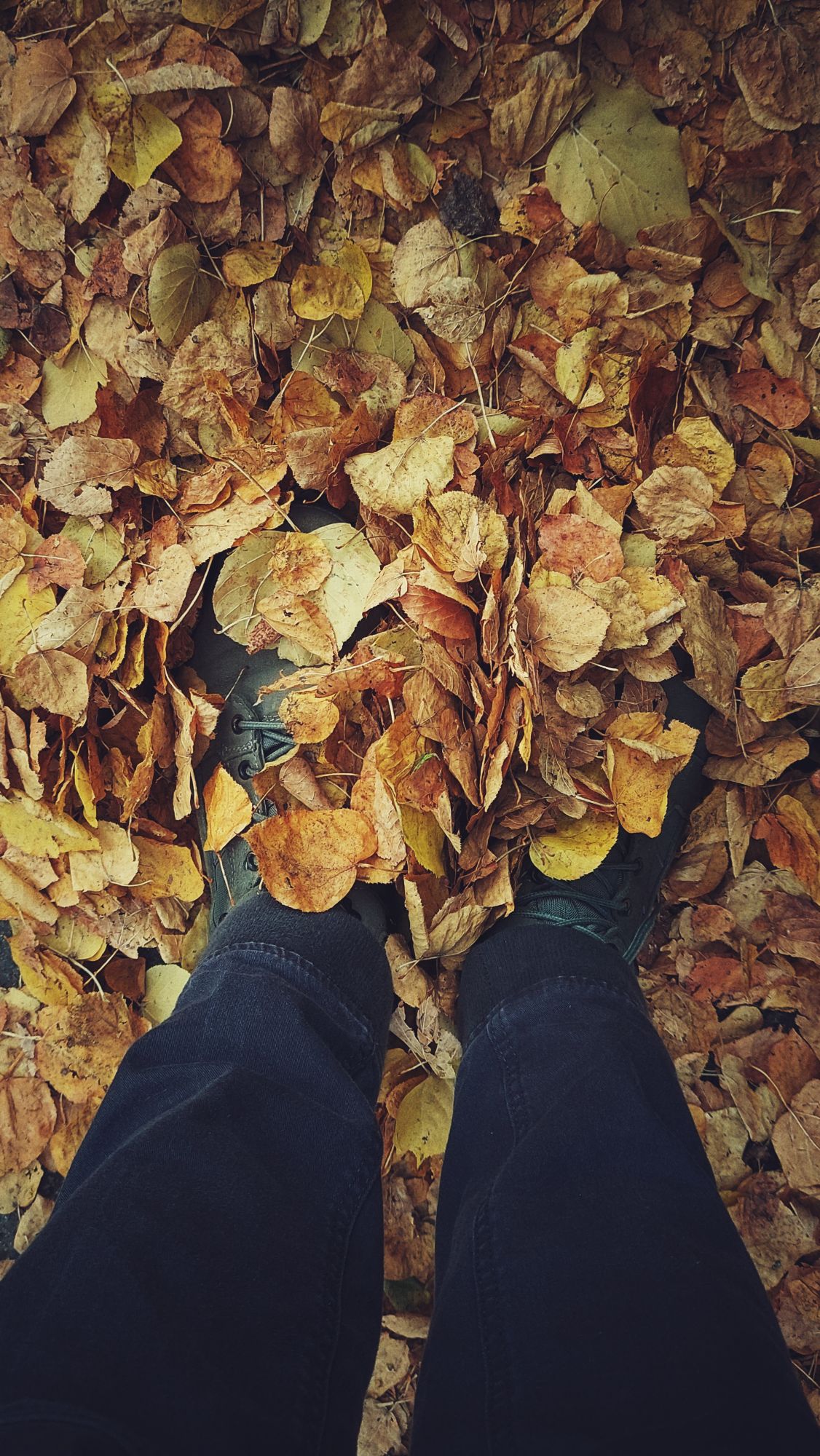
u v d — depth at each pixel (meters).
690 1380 0.63
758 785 1.08
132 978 1.15
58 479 1.00
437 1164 1.16
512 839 1.00
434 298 1.00
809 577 1.06
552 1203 0.74
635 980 0.97
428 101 1.01
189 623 1.07
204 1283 0.67
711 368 1.06
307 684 0.99
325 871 0.94
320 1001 0.86
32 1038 1.13
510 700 0.96
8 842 1.06
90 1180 0.72
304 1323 0.69
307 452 0.99
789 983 1.13
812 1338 1.10
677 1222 0.72
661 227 1.01
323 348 1.04
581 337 1.02
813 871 1.09
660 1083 0.84
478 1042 0.91
